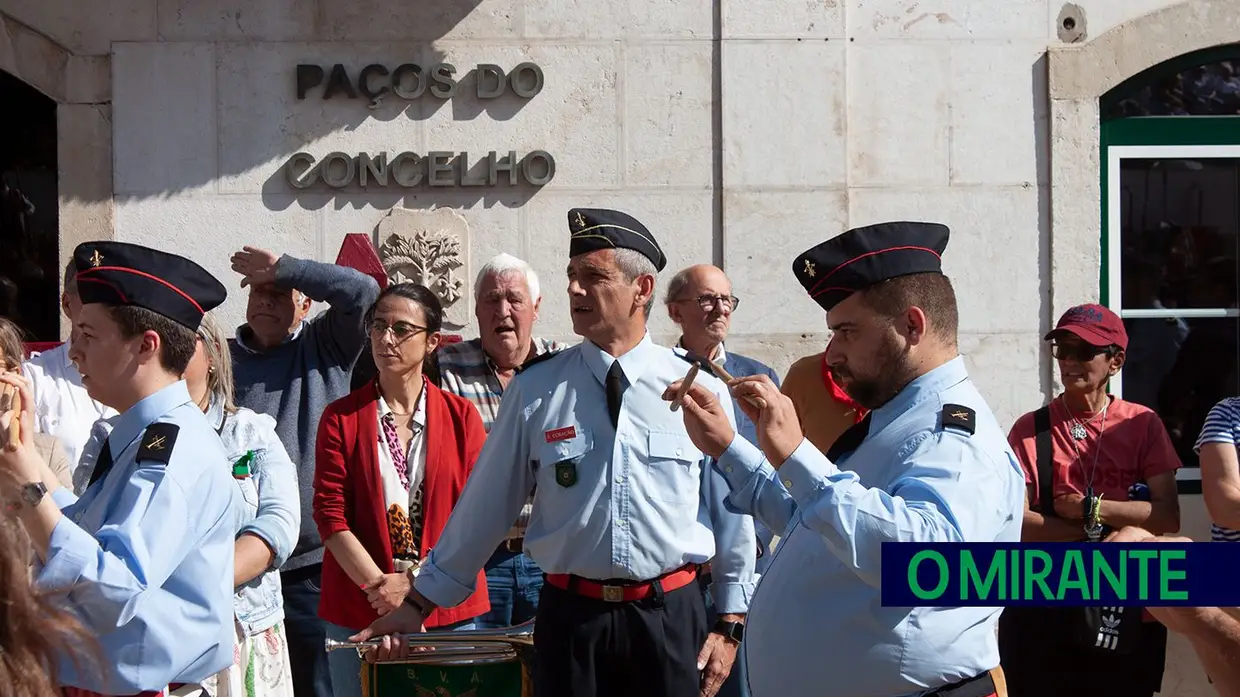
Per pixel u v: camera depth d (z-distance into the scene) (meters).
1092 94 5.70
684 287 4.89
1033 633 4.52
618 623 3.36
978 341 5.70
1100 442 4.69
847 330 2.72
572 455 3.38
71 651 2.26
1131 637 4.41
